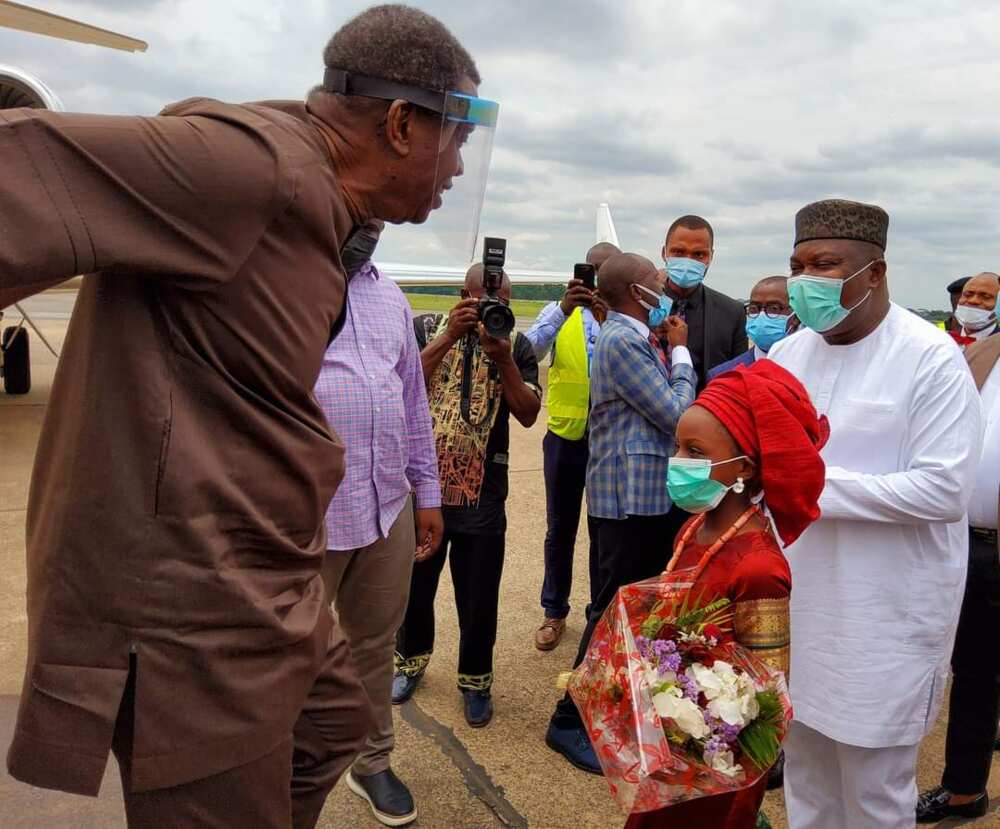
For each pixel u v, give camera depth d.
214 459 1.22
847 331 2.18
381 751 2.63
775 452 1.73
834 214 2.12
